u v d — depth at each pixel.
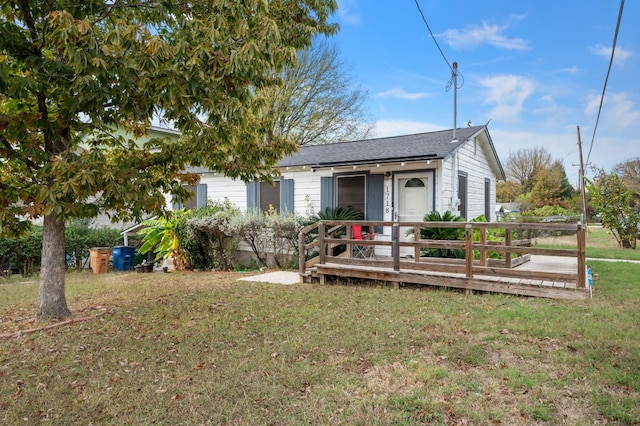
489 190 14.53
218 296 7.07
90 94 4.32
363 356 4.04
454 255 9.09
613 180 15.76
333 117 25.95
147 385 3.50
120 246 12.59
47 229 5.70
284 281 8.64
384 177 10.59
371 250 10.05
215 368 3.82
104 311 6.11
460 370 3.66
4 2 4.70
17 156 5.05
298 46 8.21
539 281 6.45
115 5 4.91
